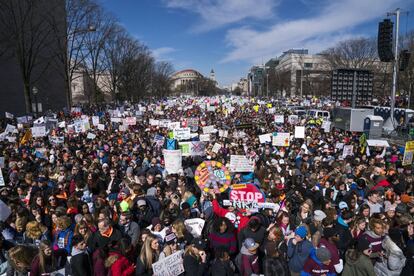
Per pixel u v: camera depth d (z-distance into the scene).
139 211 6.90
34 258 4.75
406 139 24.22
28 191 8.41
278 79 94.38
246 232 5.53
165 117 34.47
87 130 20.06
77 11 37.38
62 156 12.27
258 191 7.08
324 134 21.05
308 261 4.91
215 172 8.08
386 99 52.03
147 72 76.50
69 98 39.84
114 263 4.70
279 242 5.42
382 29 17.72
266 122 28.19
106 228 5.36
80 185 8.44
